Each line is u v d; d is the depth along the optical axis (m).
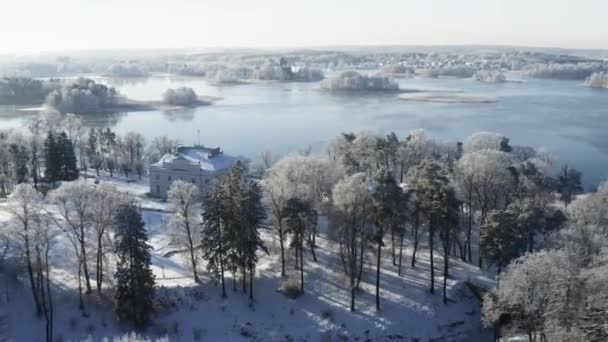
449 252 86.75
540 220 84.75
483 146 138.50
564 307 53.62
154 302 71.75
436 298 76.00
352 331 70.19
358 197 73.12
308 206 78.00
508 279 58.03
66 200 70.38
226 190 75.19
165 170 128.12
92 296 72.94
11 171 130.50
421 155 132.88
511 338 66.88
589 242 72.38
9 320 67.75
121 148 164.12
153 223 105.88
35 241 66.56
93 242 77.06
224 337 67.88
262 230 96.62
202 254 83.31
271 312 73.00
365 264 83.88
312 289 77.62
